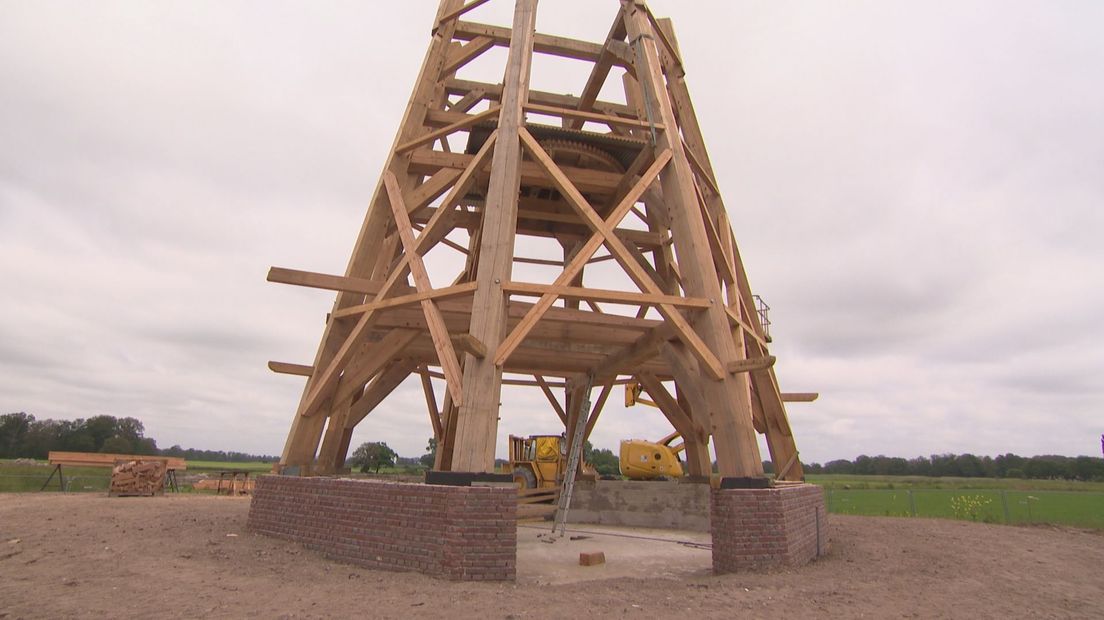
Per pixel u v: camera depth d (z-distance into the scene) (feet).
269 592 23.15
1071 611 24.56
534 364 53.06
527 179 43.55
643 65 41.42
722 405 32.45
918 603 24.11
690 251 35.88
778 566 28.86
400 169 43.21
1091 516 72.08
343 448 50.39
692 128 46.11
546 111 38.06
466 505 26.17
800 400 45.27
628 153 42.96
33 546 30.86
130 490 71.10
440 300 34.55
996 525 57.11
